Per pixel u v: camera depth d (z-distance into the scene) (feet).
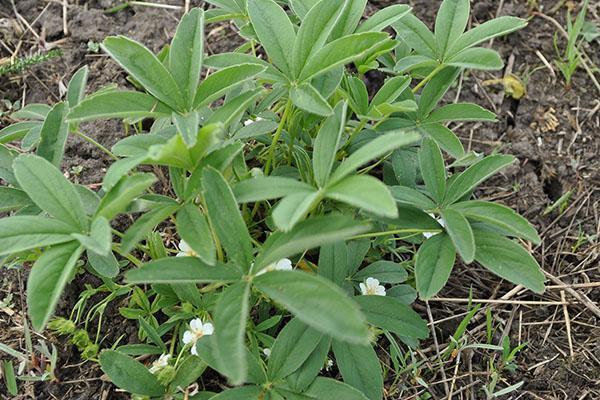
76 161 2.32
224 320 1.56
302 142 2.12
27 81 2.53
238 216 1.63
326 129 1.69
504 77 2.66
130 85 2.52
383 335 2.09
